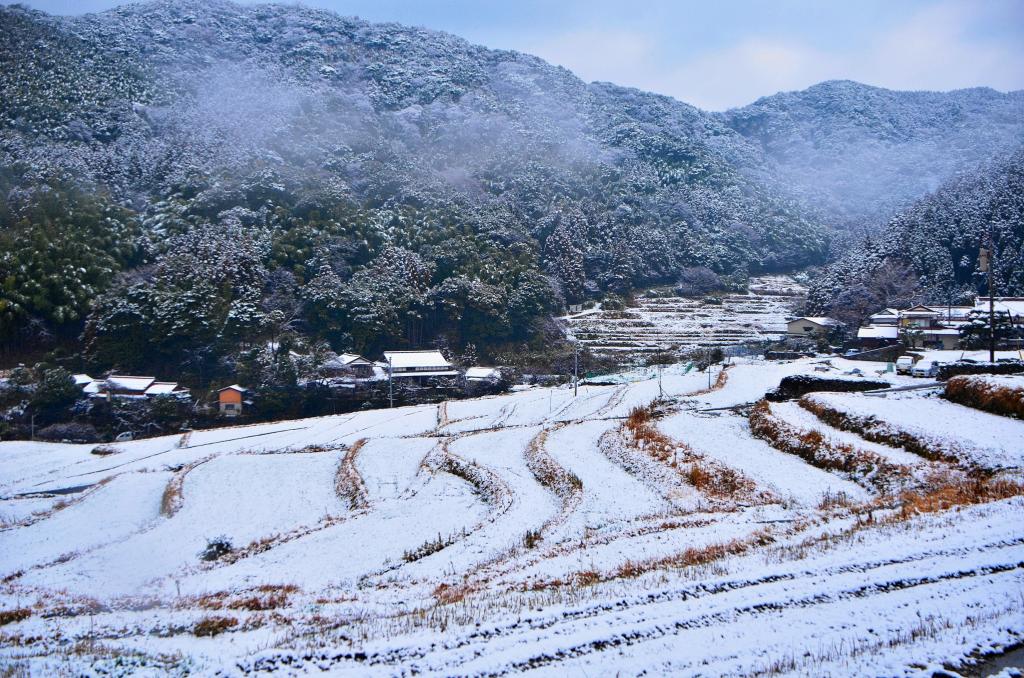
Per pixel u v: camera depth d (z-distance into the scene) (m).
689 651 9.84
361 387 72.06
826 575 12.61
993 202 93.25
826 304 91.12
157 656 11.47
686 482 26.47
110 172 101.69
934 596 11.09
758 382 49.44
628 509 23.77
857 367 50.66
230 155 109.81
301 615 14.65
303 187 104.00
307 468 38.31
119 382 67.62
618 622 11.13
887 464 24.20
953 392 33.12
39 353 74.19
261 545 24.33
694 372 64.12
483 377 76.12
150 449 51.31
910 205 134.75
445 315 88.19
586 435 38.16
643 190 137.88
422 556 21.11
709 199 138.50
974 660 9.03
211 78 152.75
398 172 118.38
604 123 171.88
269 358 73.31
